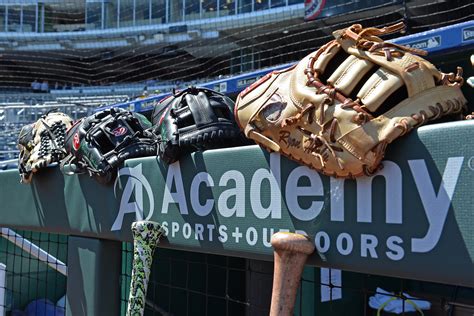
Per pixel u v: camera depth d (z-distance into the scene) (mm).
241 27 19281
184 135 1854
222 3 20359
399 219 1292
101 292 2316
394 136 1253
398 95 1328
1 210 3057
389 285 3381
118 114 2344
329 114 1337
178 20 22172
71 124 2754
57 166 2574
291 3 16828
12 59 27156
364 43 1396
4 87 24094
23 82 25594
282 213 1573
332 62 1471
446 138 1212
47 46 26125
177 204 1934
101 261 2330
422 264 1245
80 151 2312
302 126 1419
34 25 26500
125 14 24422
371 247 1349
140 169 2100
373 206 1346
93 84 25359
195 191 1863
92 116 2359
